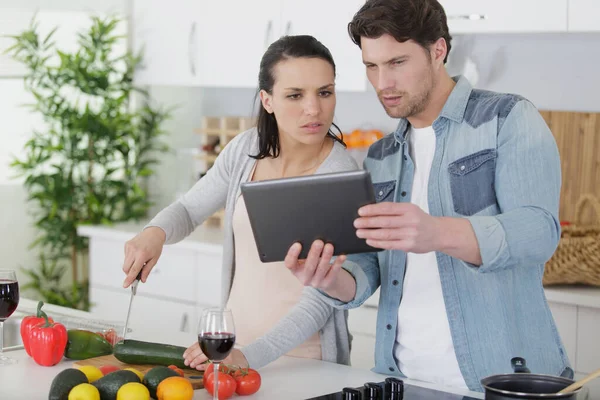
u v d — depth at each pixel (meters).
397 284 2.21
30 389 2.09
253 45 4.40
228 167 2.62
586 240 3.42
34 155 4.96
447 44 2.12
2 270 2.36
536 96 4.01
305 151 2.48
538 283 2.15
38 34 5.11
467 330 2.10
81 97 5.33
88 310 5.09
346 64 4.05
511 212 1.93
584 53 3.87
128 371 1.96
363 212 1.83
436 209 2.16
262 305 2.46
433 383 2.15
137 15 4.95
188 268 4.49
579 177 3.90
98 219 5.11
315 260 1.93
